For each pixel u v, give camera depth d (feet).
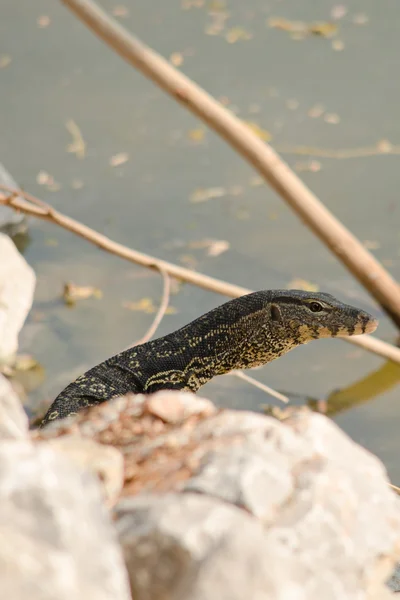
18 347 40.83
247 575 12.98
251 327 32.07
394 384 41.04
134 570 13.43
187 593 12.92
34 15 70.49
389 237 48.88
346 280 46.88
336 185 52.90
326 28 66.08
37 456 12.77
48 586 11.50
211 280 42.37
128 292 45.73
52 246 49.47
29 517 12.06
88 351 41.04
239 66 62.90
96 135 58.03
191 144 57.72
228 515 13.76
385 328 44.06
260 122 57.26
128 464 16.70
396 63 63.10
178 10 69.67
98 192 53.26
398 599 16.72
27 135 57.72
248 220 51.26
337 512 15.52
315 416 17.90
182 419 17.99
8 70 63.62
